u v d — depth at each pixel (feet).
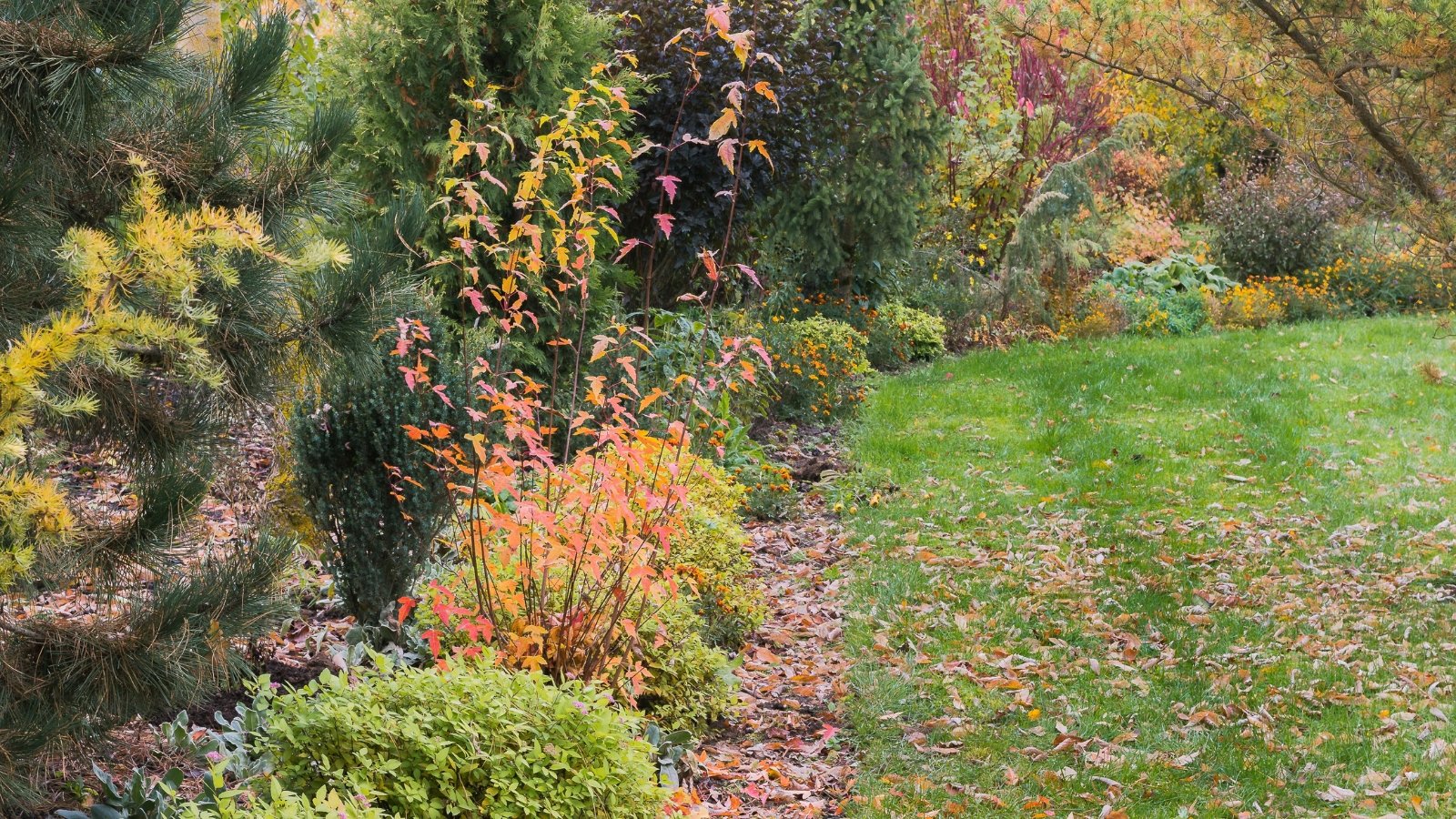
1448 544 22.95
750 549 21.80
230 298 10.30
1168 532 23.81
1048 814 12.85
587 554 12.21
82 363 9.47
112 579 10.09
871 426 32.76
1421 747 14.60
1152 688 16.43
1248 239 59.26
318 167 11.15
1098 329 49.52
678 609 14.96
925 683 16.40
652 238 33.19
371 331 11.45
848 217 42.50
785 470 26.11
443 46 23.20
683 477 16.02
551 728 9.77
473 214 13.52
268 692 10.17
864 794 13.28
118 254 8.71
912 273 49.47
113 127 9.89
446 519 14.80
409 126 23.18
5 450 7.36
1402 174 20.74
